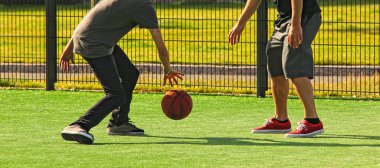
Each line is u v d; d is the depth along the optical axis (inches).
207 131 623.2
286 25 597.9
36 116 695.7
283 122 615.2
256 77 857.5
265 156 519.5
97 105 569.0
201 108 742.5
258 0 587.8
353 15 1448.1
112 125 603.2
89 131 617.6
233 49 1043.3
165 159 510.0
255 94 840.3
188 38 1187.3
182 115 586.9
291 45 581.6
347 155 522.9
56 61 868.0
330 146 555.8
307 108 594.6
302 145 560.1
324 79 900.0
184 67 930.7
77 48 572.4
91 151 536.7
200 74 929.5
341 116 700.0
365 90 830.5
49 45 865.5
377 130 626.8
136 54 1064.8
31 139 584.7
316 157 515.8
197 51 1095.6
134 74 599.8
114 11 563.2
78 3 1018.1
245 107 750.5
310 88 593.6
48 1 865.5
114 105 570.6
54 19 867.4
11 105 756.6
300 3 576.4
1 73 963.3
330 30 1256.8
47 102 776.9
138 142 573.6
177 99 586.2
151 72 946.7
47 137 592.7
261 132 615.2
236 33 591.5
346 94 830.5
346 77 857.5
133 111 722.8
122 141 577.3
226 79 917.2
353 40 1194.6
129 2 562.9
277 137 595.8
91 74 938.1
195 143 569.9
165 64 570.6
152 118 686.5
